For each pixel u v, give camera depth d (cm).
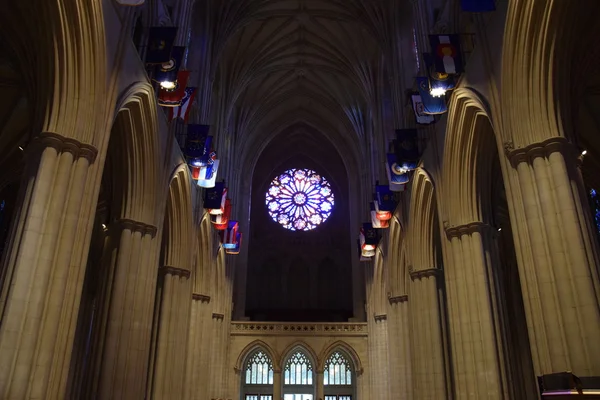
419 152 2095
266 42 3394
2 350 923
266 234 4262
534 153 1133
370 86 3256
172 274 2077
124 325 1484
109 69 1267
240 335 3525
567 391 639
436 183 1809
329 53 3509
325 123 4219
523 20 1170
